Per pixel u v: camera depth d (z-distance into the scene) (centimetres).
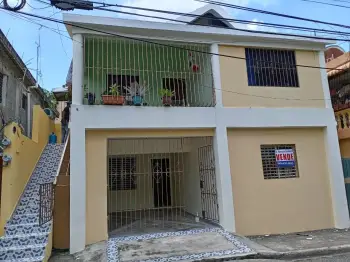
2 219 673
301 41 916
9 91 996
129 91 827
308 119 888
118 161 1165
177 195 1173
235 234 747
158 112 782
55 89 1337
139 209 1157
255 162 843
